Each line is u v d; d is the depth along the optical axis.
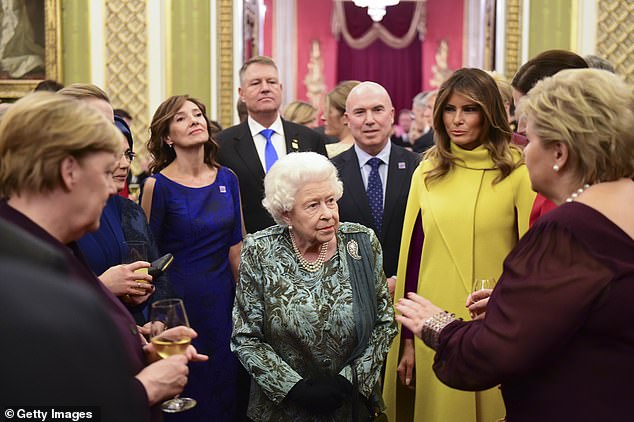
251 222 4.07
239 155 4.12
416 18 17.91
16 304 0.58
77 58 8.48
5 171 1.49
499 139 3.10
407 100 18.28
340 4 18.02
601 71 1.80
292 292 2.62
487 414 3.04
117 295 2.44
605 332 1.66
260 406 2.63
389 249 3.78
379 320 2.74
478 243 3.05
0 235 0.67
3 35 8.55
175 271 3.56
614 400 1.66
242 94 4.26
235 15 8.34
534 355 1.66
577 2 8.09
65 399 0.59
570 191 1.82
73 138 1.49
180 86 8.42
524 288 1.69
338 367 2.62
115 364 0.61
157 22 8.39
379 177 3.88
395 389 3.27
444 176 3.17
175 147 3.67
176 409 2.16
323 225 2.58
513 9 8.14
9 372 0.58
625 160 1.74
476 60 17.41
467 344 1.79
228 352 3.62
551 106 1.77
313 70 17.91
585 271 1.65
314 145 4.33
